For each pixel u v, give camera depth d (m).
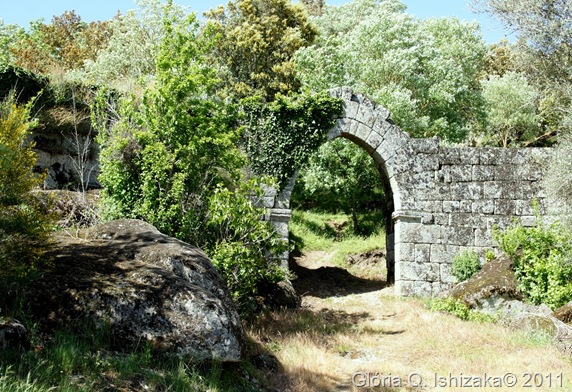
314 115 15.29
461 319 12.17
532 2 19.30
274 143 15.05
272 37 29.08
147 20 23.72
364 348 10.35
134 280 6.96
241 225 10.87
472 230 15.17
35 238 6.67
